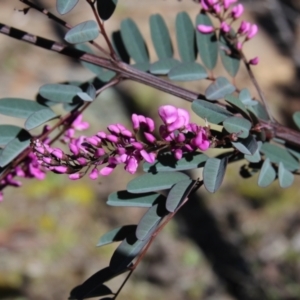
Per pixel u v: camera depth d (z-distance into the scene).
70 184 6.69
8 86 7.21
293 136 1.93
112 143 1.54
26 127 1.70
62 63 7.55
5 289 5.55
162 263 6.16
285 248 6.42
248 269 6.24
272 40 7.75
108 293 1.64
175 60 2.13
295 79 7.62
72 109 2.02
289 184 1.86
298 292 6.01
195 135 1.55
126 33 2.28
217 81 1.93
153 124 1.55
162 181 1.62
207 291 5.99
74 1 1.57
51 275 5.79
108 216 6.49
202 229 6.62
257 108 2.03
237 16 2.13
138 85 7.38
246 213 6.81
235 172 7.16
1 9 7.70
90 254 6.10
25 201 6.47
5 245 5.99
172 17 7.35
